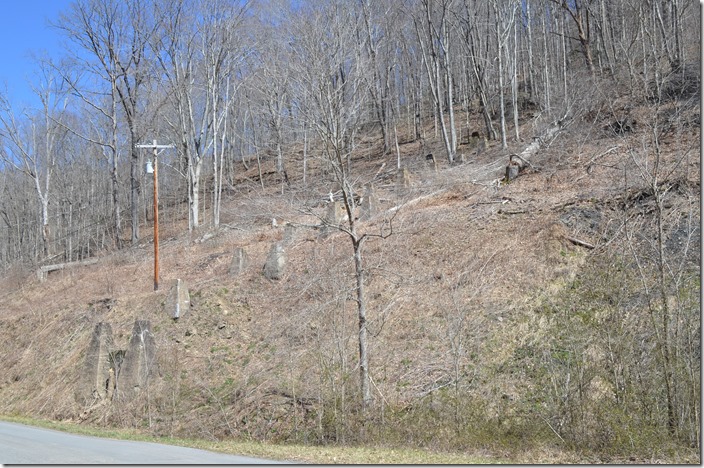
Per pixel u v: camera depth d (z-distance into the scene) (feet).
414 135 161.79
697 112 80.48
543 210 74.18
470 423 46.03
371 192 93.20
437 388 51.39
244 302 77.41
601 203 70.90
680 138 76.95
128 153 177.47
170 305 78.33
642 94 89.15
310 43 88.43
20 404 78.69
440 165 119.55
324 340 62.59
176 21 132.67
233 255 85.87
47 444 45.78
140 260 115.03
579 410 42.34
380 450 44.32
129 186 189.26
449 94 127.34
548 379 46.03
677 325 42.09
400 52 171.83
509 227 73.31
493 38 156.46
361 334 53.83
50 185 179.73
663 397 42.11
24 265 150.20
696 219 58.23
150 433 59.41
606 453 40.42
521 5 156.46
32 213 187.73
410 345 60.29
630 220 63.00
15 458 37.83
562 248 66.08
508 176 90.89
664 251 52.75
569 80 125.49
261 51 126.31
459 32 142.61
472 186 92.38
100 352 72.23
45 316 94.84
